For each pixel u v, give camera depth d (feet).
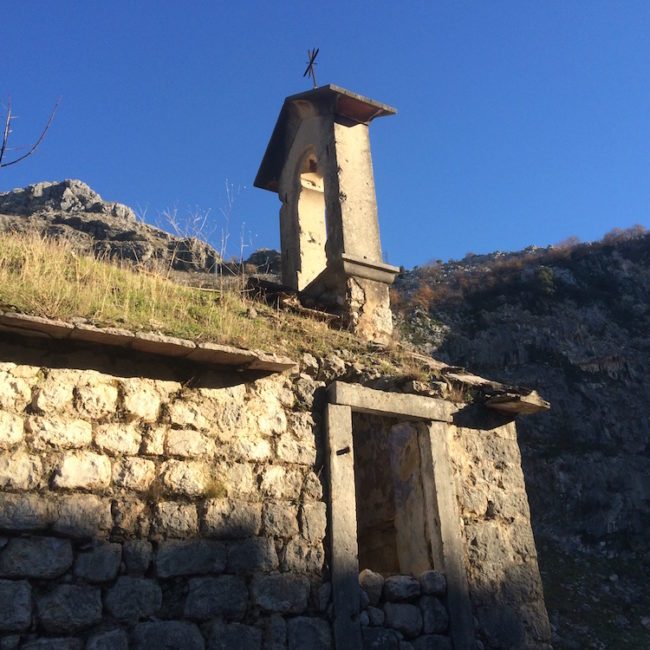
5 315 15.56
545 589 79.15
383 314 29.12
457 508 21.31
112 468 16.35
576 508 95.91
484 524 21.59
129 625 15.12
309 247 33.47
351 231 30.19
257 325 22.09
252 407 19.01
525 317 135.23
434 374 23.25
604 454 104.94
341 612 17.62
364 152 32.65
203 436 17.88
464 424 22.80
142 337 17.01
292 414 19.72
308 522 18.37
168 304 20.85
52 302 17.15
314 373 20.92
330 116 32.78
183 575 16.15
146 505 16.40
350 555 18.44
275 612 16.90
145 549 15.93
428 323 131.95
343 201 30.68
